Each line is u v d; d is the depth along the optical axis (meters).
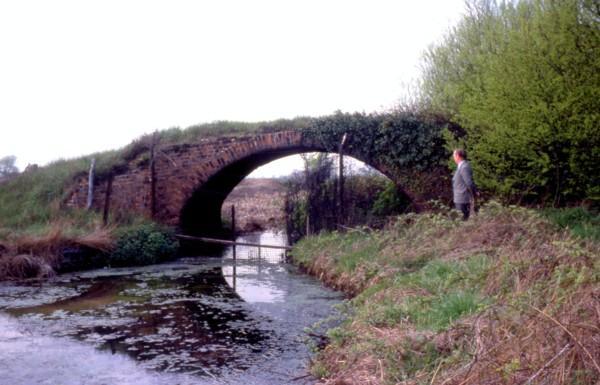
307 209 15.77
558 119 10.34
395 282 7.93
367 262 10.05
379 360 4.85
